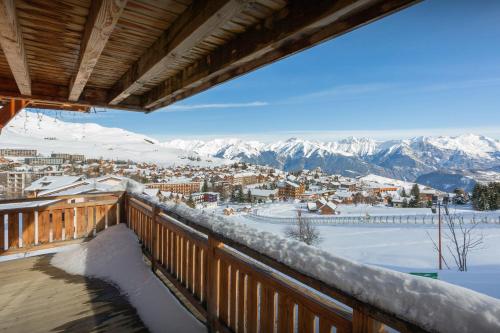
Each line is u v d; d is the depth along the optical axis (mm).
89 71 2596
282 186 100562
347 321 1262
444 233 31328
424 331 918
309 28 1645
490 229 32438
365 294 1110
